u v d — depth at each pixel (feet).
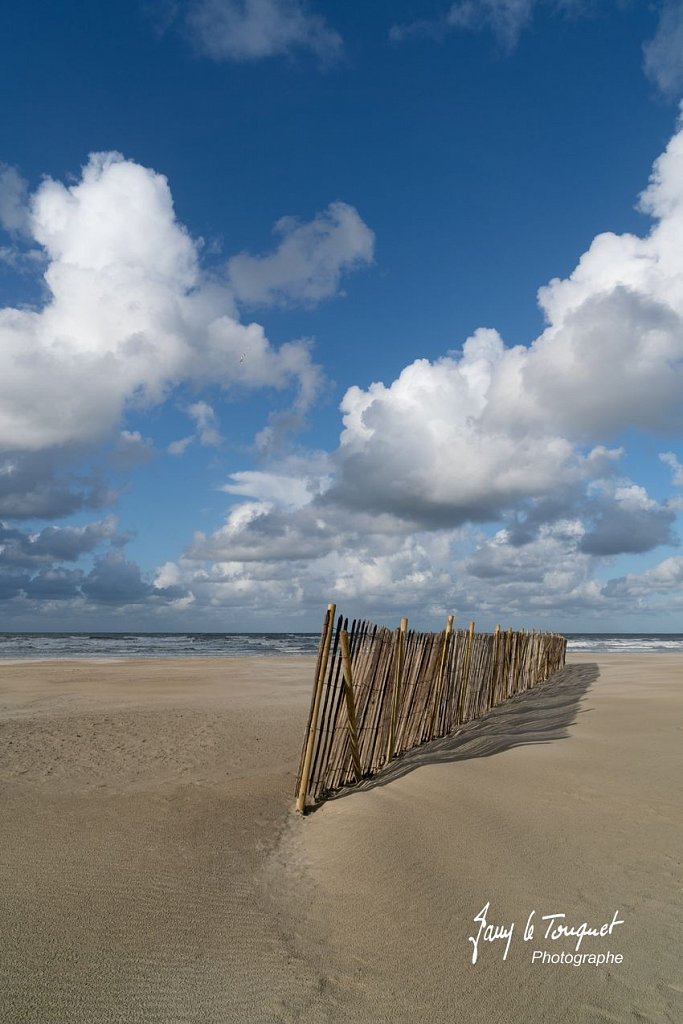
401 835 15.67
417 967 10.46
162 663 89.56
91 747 29.30
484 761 22.61
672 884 12.96
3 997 9.45
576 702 40.68
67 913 12.32
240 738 32.09
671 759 22.72
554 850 14.71
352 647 21.91
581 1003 9.43
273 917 12.34
